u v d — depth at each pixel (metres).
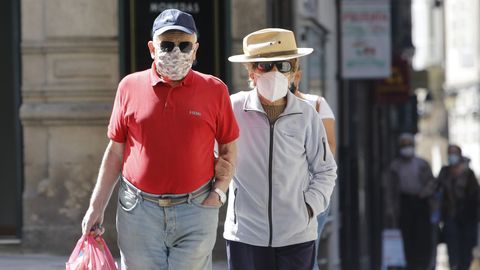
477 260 43.28
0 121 32.00
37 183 29.38
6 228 31.12
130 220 15.10
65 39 29.27
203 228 15.14
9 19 31.91
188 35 14.81
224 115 15.29
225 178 15.38
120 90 15.10
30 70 29.36
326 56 39.16
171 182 14.91
